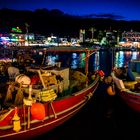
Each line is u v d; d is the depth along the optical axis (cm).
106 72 3841
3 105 1026
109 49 13462
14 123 903
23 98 996
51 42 16288
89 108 1577
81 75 1688
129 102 1384
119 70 2039
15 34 14325
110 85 1789
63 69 1376
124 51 13650
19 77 1096
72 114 1284
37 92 1058
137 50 13850
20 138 982
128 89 1454
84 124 1335
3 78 1491
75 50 1603
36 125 1005
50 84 1208
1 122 892
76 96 1259
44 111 984
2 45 11125
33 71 1296
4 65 1806
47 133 1200
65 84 1397
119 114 1480
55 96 1080
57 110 1111
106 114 1476
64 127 1295
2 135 905
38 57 6334
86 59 1653
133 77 1579
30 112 966
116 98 1759
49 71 1337
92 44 15762
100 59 7206
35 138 1139
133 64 1748
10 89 1084
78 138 1180
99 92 1950
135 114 1453
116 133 1241
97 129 1283
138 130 1277
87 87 1433
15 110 914
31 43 14500
